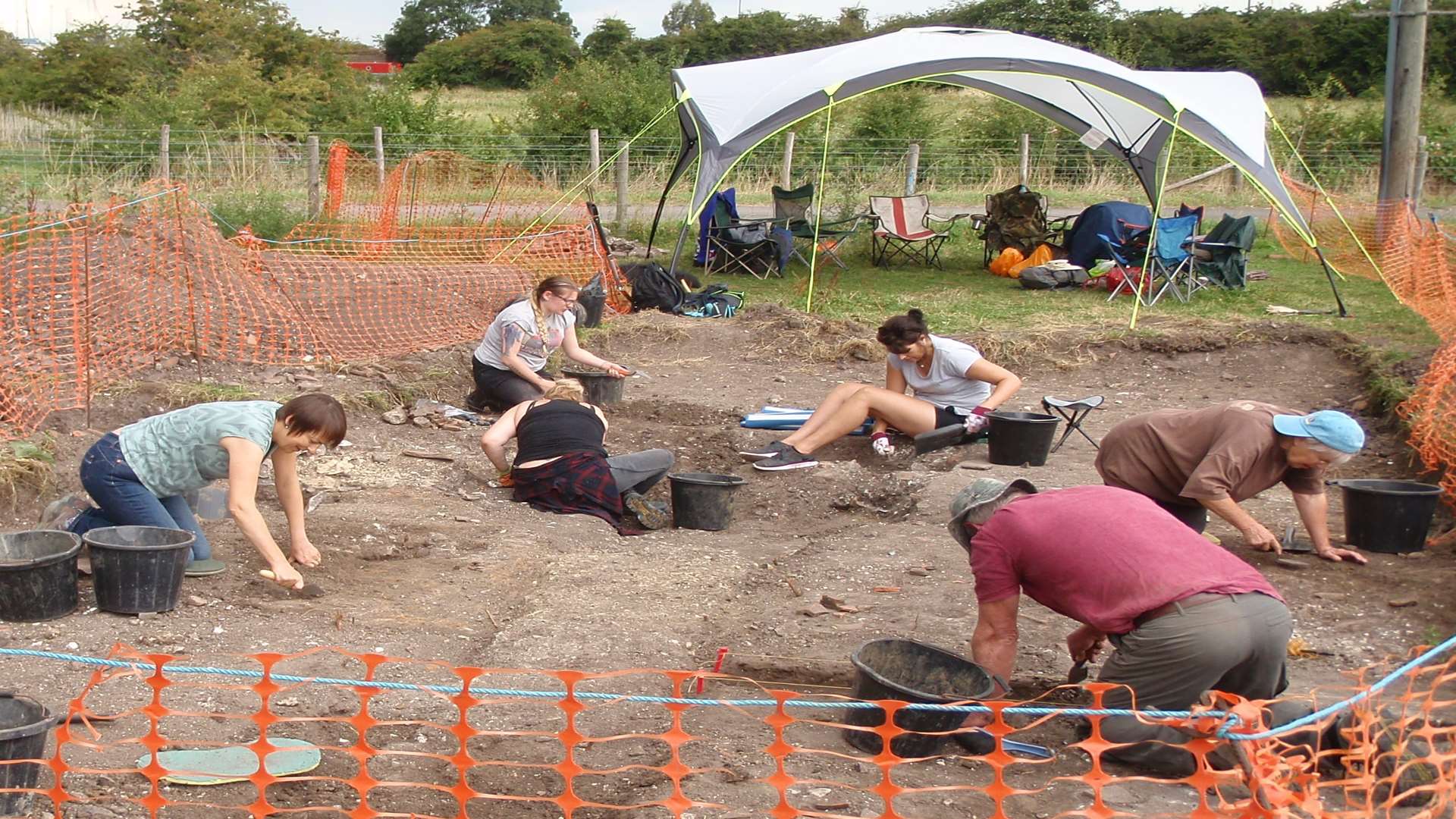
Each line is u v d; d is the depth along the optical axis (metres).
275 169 19.31
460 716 3.14
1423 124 23.47
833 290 13.41
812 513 6.84
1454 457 6.64
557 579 5.31
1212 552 3.72
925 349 7.71
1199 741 3.06
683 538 6.19
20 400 6.81
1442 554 5.61
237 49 32.88
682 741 3.15
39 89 31.53
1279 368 9.90
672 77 14.04
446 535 5.90
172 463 4.76
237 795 3.41
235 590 4.93
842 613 5.04
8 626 4.41
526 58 53.78
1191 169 23.33
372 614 4.79
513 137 23.39
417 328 10.29
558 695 3.16
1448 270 11.67
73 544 4.61
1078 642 4.22
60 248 9.11
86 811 3.21
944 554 5.78
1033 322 11.36
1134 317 10.98
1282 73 43.44
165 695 3.92
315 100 30.11
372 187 17.88
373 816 3.17
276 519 5.88
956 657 3.94
